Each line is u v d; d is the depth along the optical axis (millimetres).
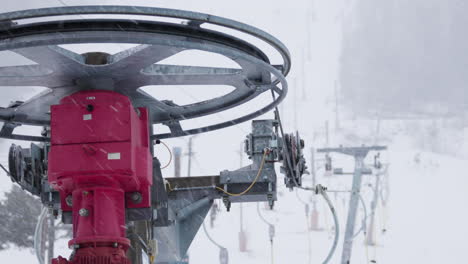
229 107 8680
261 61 6715
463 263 41094
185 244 10141
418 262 41406
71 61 6762
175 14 6059
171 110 8664
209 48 6336
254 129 9812
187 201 9789
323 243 45312
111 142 6797
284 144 8898
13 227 33438
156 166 7672
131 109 6953
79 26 6312
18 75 7328
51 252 31328
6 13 5891
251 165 9820
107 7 5871
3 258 31344
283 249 44219
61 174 6785
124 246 7051
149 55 6734
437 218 56062
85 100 6910
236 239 47000
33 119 8664
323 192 10133
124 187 7055
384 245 45719
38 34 6324
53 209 9086
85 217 6938
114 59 7031
